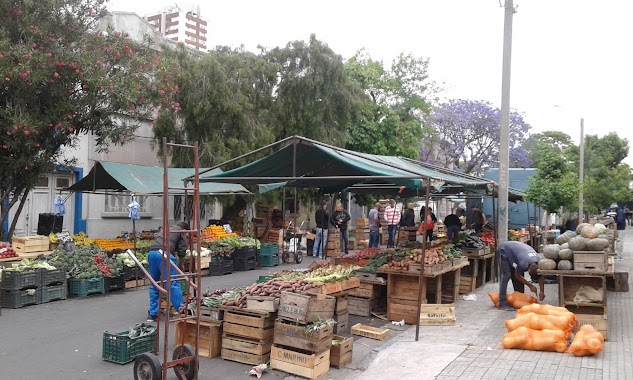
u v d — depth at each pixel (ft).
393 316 32.76
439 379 21.27
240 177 34.35
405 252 36.63
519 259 34.83
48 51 42.50
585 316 27.43
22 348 25.70
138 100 48.08
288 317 22.53
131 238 55.98
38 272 36.50
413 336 28.81
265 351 23.54
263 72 66.90
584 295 27.91
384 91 102.94
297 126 69.62
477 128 136.46
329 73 70.59
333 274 29.43
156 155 72.23
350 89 75.05
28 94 42.11
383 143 90.38
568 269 28.19
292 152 32.24
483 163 142.72
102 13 48.06
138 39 75.31
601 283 27.71
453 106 137.39
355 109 75.36
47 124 42.91
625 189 127.03
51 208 64.13
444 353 25.04
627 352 24.64
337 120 74.79
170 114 62.08
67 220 65.77
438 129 135.03
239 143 62.75
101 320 31.89
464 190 51.93
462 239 47.52
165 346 18.89
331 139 72.69
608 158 157.99
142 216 74.18
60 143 47.73
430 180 29.37
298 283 24.93
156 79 49.65
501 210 45.50
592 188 105.19
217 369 22.94
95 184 48.85
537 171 67.97
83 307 35.68
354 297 34.60
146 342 24.48
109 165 47.21
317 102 71.05
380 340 28.09
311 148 31.42
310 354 22.18
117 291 42.06
